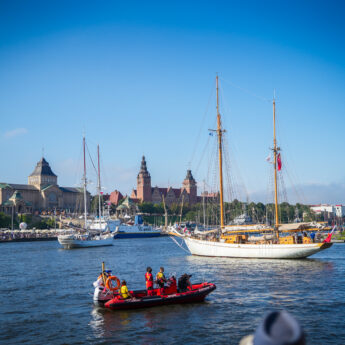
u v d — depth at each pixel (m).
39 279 58.12
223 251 79.75
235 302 39.69
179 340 28.66
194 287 41.72
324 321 32.56
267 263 70.25
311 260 74.50
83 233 160.25
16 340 29.20
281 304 38.62
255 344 3.94
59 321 34.09
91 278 58.53
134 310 37.25
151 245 149.88
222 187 86.75
